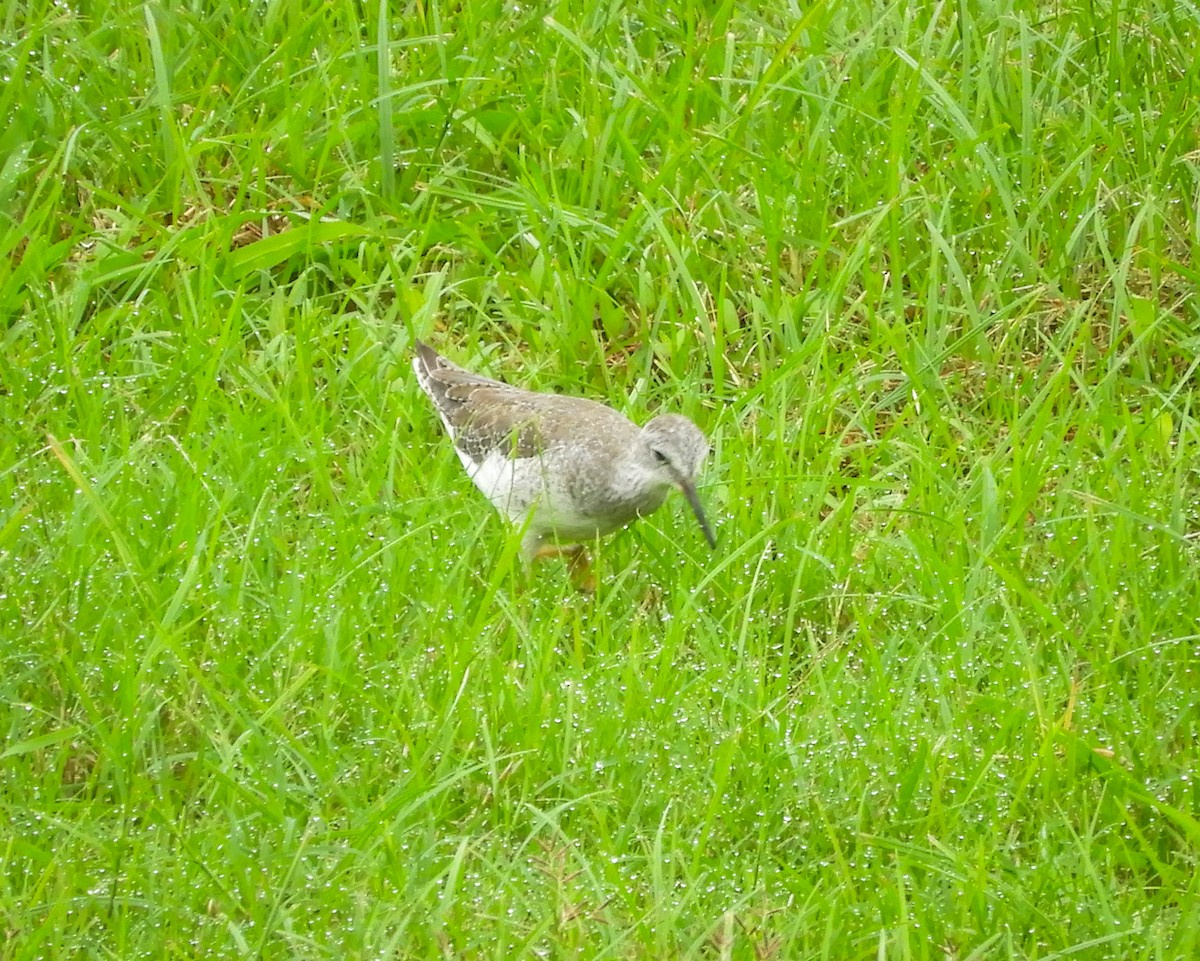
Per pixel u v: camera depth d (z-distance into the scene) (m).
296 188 14.61
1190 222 14.39
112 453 12.05
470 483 12.45
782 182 14.37
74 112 14.53
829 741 10.20
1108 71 15.27
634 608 11.48
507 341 13.84
